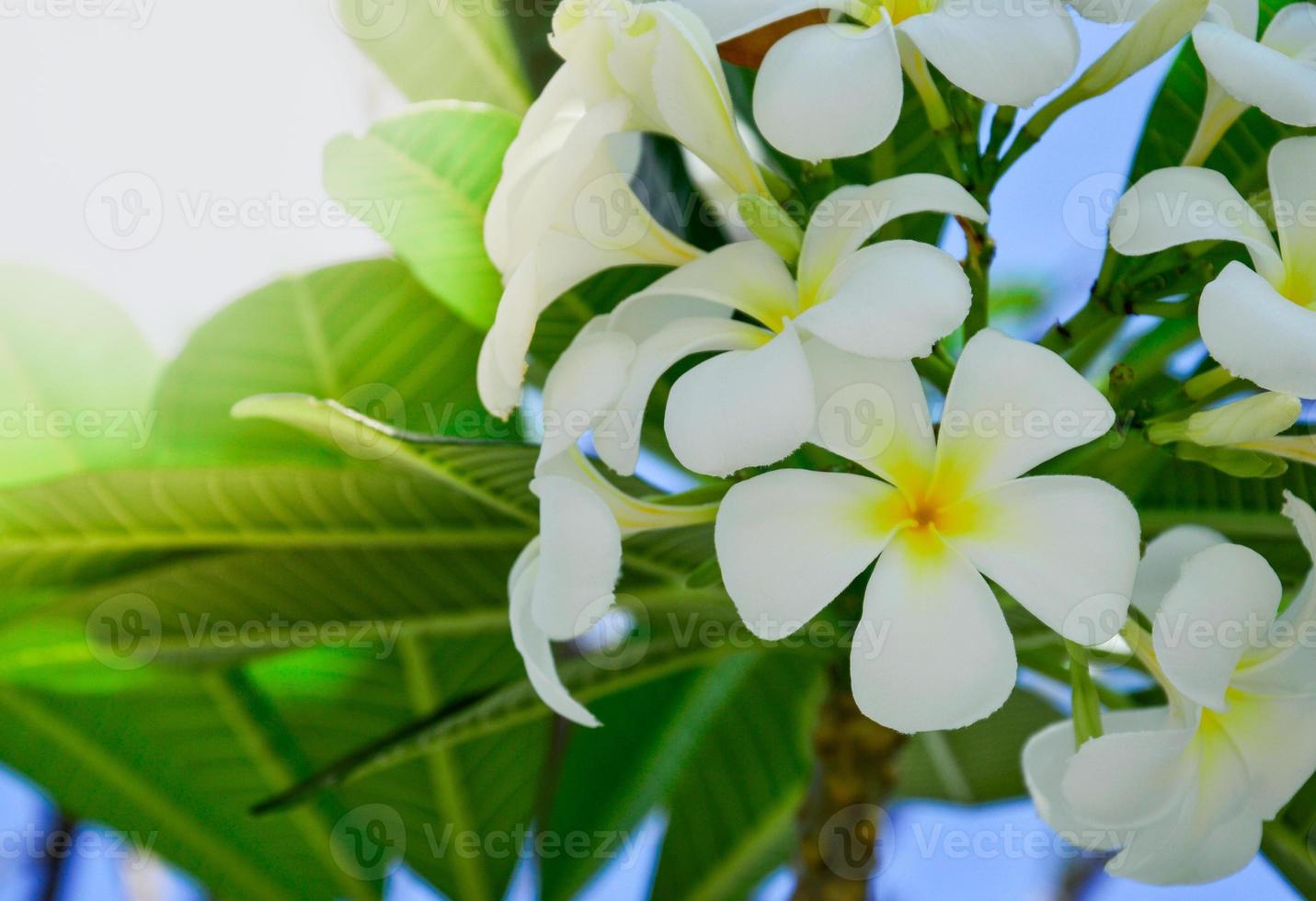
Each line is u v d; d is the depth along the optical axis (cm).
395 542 78
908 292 67
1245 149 78
